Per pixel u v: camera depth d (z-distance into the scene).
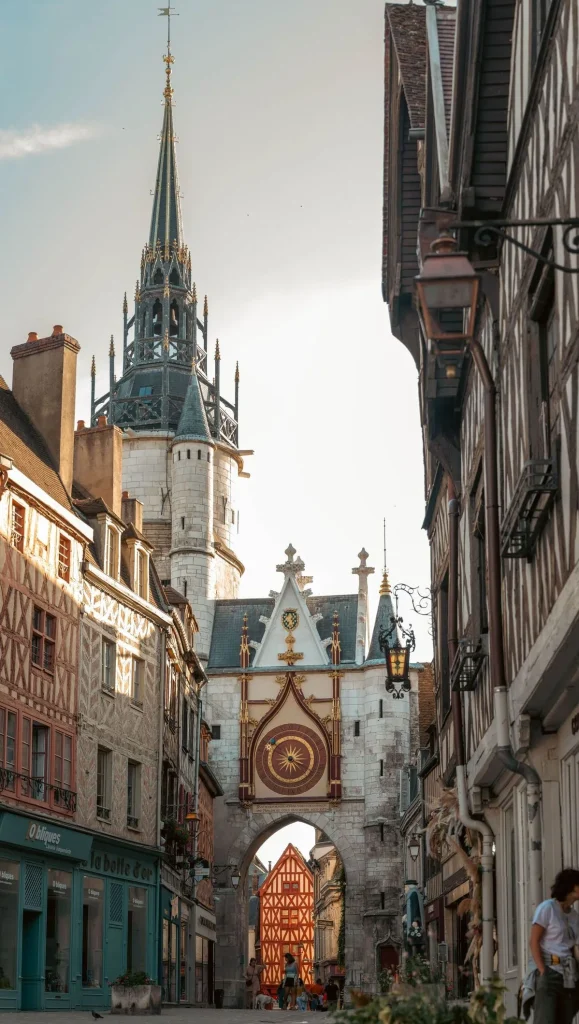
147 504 71.00
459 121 13.12
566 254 9.41
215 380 74.50
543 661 10.37
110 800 30.48
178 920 37.31
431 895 31.45
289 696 61.97
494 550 12.03
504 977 14.41
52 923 27.03
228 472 72.81
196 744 42.72
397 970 17.11
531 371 11.11
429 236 13.15
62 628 28.31
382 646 27.06
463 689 16.31
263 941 92.56
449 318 15.52
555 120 9.83
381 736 60.44
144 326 76.25
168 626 34.91
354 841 60.03
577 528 9.27
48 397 30.75
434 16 15.99
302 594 63.75
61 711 27.92
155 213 77.81
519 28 11.88
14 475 25.69
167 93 79.31
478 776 14.74
